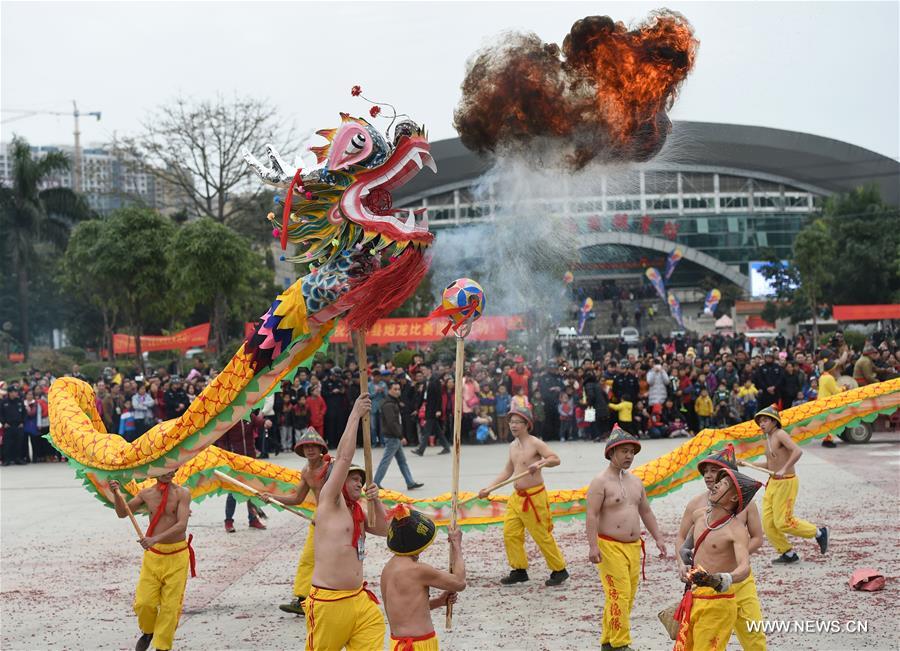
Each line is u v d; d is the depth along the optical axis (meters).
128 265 36.28
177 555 7.79
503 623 8.38
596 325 58.41
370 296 6.65
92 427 8.77
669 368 23.28
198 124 45.75
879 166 71.06
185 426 7.52
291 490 9.91
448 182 70.44
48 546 12.38
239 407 7.36
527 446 9.78
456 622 8.46
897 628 7.75
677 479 10.29
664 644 7.64
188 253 34.62
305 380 23.02
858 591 8.88
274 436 21.39
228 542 12.41
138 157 46.53
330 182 6.76
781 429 10.02
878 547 10.55
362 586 6.39
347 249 6.85
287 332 7.02
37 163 49.81
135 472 7.88
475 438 22.33
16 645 8.20
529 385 22.30
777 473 9.92
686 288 75.69
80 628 8.68
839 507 12.90
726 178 72.69
